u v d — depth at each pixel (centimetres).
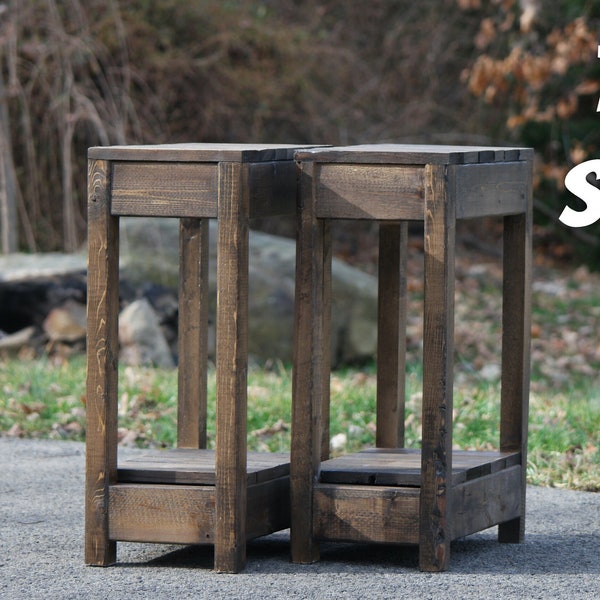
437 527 633
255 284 1498
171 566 657
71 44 1780
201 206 631
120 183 643
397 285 749
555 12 2416
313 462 655
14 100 1862
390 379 754
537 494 852
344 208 637
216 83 2044
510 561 673
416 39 2531
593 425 1040
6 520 760
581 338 1836
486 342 1745
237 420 630
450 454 634
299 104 2267
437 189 620
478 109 2512
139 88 1986
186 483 650
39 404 1112
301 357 646
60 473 901
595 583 627
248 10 2184
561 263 2605
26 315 1512
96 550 654
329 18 2480
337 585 616
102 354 647
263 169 644
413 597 595
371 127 2400
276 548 700
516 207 703
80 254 1666
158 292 1513
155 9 2000
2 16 1781
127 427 1050
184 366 743
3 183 1814
